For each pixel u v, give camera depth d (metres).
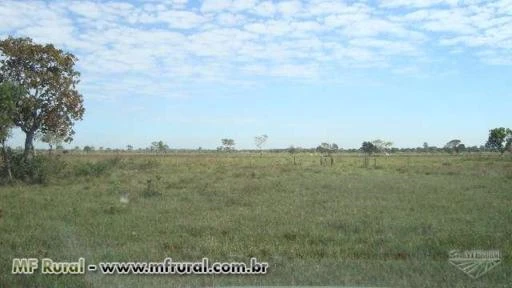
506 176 28.58
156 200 18.17
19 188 23.20
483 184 23.81
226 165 43.66
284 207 15.99
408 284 7.47
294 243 10.63
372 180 26.31
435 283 7.53
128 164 41.25
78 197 19.14
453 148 111.19
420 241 10.52
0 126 24.69
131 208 16.06
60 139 30.84
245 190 21.14
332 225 12.66
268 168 38.38
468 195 19.14
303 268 8.49
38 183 26.58
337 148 128.75
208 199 18.39
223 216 14.25
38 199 18.42
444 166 40.44
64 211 15.29
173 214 14.77
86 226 12.62
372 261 9.05
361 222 13.02
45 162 28.17
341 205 16.31
